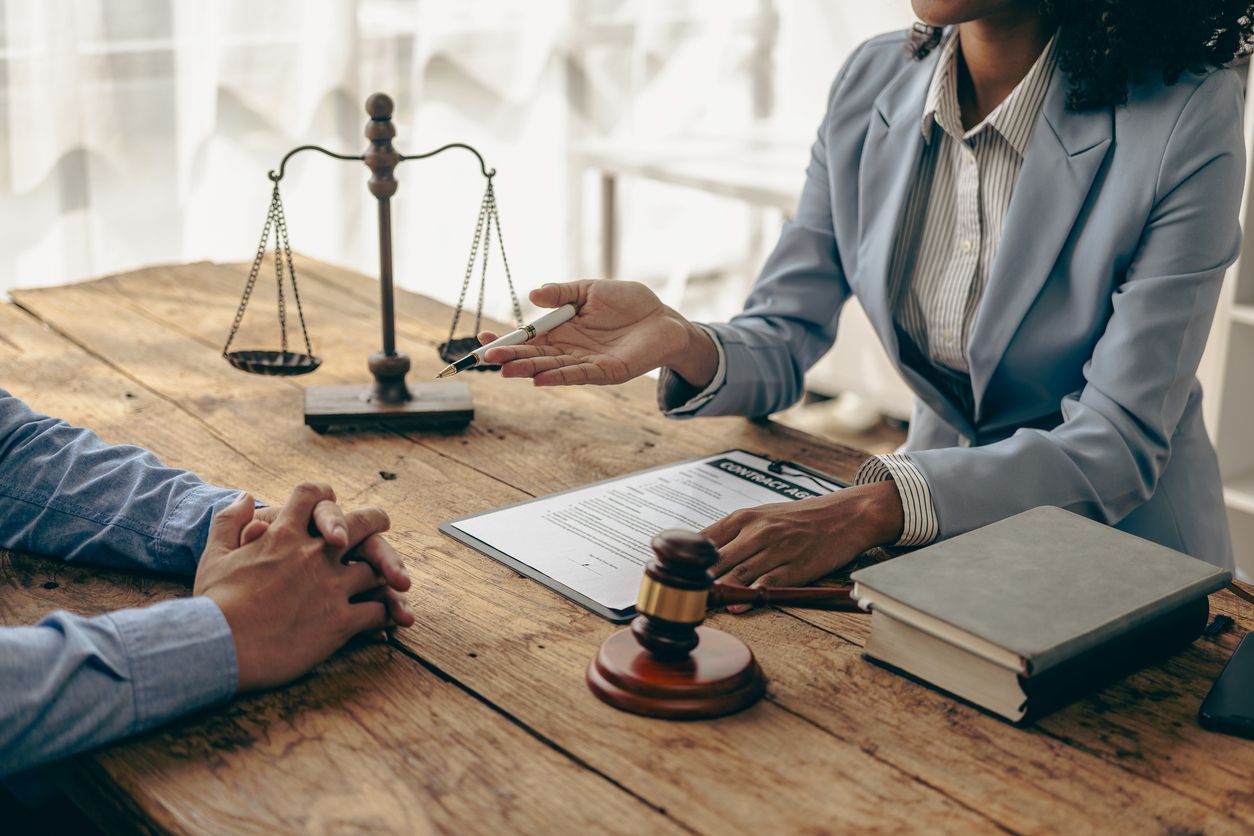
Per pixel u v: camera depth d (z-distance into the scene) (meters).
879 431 3.58
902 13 3.73
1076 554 1.01
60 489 1.14
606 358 1.30
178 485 1.12
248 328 1.84
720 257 4.36
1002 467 1.18
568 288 1.34
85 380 1.60
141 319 1.87
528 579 1.10
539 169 3.90
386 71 3.50
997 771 0.83
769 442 1.47
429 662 0.96
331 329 1.86
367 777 0.82
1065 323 1.34
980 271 1.46
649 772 0.82
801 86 4.11
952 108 1.43
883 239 1.48
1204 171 1.25
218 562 0.97
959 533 1.15
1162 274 1.26
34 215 2.93
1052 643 0.86
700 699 0.89
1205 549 1.47
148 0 2.97
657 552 0.89
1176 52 1.27
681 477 1.34
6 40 2.78
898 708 0.90
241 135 3.23
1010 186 1.41
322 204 3.41
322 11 3.26
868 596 0.95
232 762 0.83
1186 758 0.85
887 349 1.53
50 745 0.82
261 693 0.92
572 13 3.81
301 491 1.02
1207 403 2.48
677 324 1.38
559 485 1.32
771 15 4.12
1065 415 1.31
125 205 3.07
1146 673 0.96
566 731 0.87
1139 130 1.29
